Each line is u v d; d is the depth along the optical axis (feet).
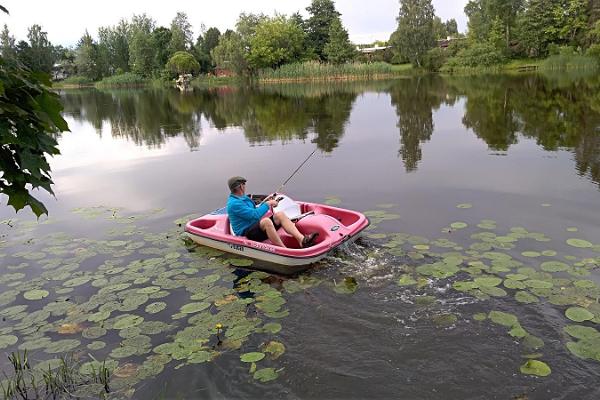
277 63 168.76
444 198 22.52
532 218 19.13
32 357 11.98
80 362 11.68
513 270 14.76
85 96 127.24
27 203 6.18
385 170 28.84
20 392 10.61
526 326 11.92
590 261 15.03
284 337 12.19
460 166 28.58
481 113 50.19
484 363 10.69
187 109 75.87
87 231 21.30
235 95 99.14
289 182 27.55
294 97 84.79
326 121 51.96
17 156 6.14
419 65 166.20
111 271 16.90
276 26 167.84
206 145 41.91
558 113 46.47
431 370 10.59
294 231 17.58
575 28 144.36
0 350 12.35
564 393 9.66
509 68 141.49
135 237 20.22
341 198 23.68
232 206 18.28
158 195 26.76
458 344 11.39
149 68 197.98
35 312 14.21
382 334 12.03
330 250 16.83
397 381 10.32
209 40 238.48
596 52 121.70
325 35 193.47
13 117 5.94
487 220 19.12
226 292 14.94
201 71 199.93
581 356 10.68
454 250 16.51
